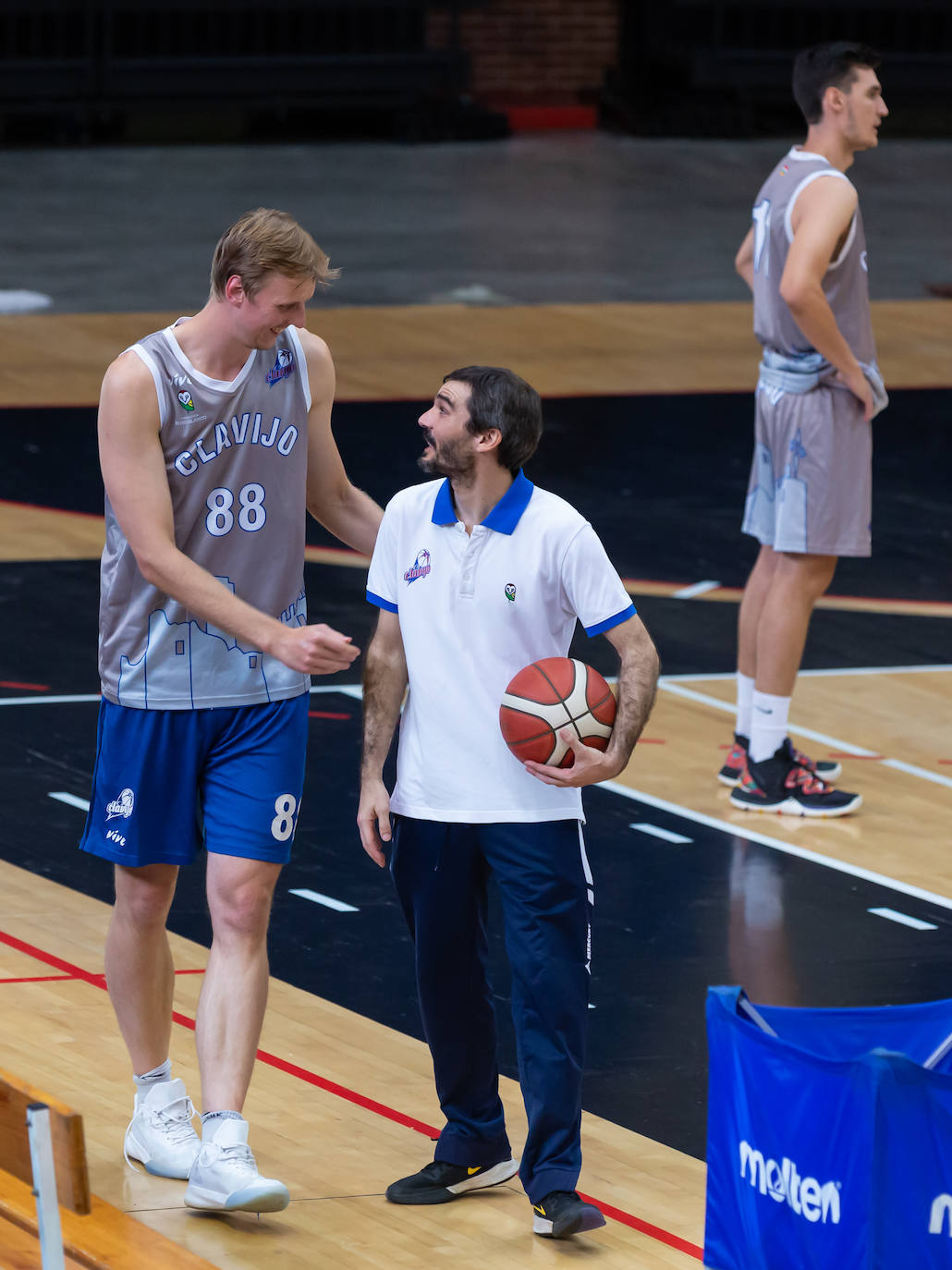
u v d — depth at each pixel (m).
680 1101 14.54
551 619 12.23
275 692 12.62
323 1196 12.71
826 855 20.03
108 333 45.88
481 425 11.94
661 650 26.75
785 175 20.61
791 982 16.88
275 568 12.76
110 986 13.05
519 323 48.56
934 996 16.67
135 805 12.64
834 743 23.47
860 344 20.70
